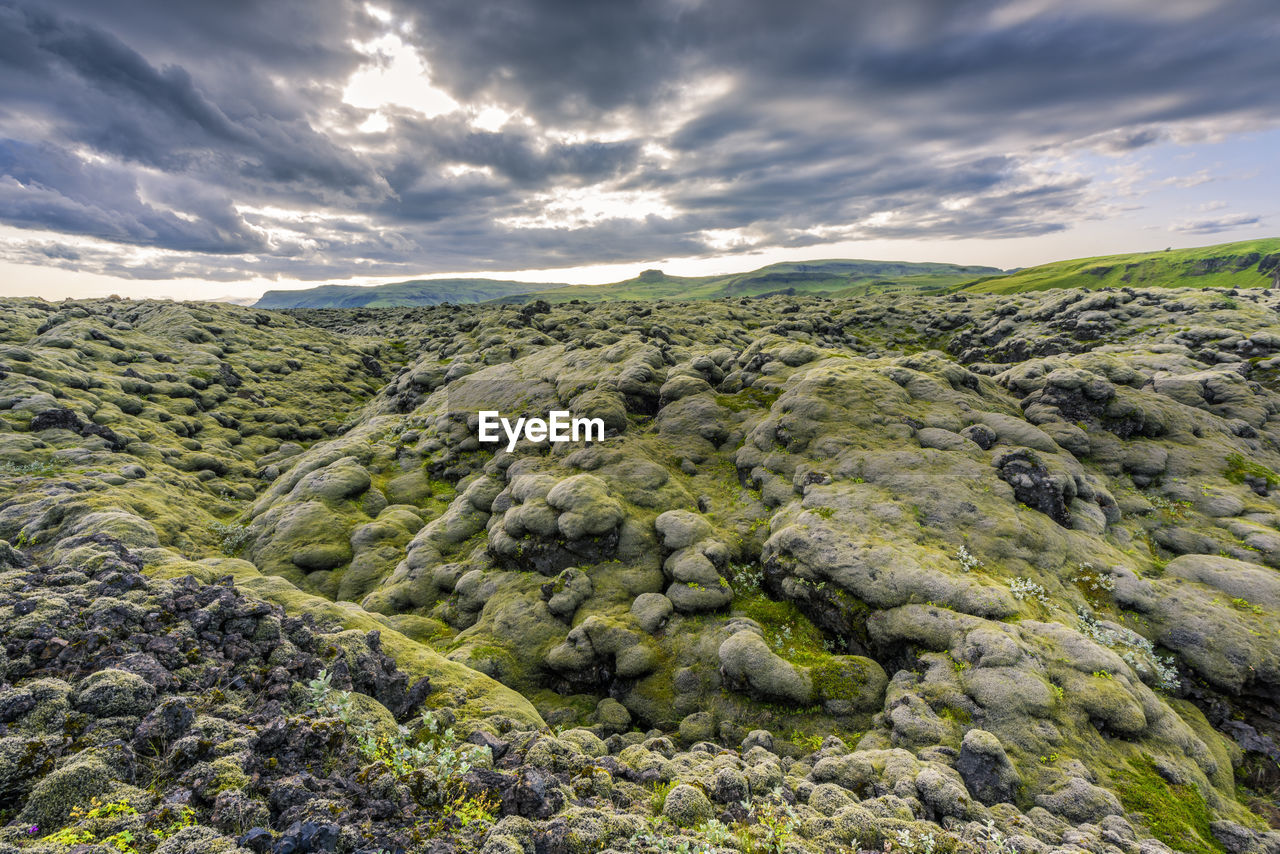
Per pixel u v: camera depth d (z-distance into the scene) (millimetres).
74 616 14625
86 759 9430
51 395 75625
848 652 35719
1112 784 23203
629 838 11375
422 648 26906
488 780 12086
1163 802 22406
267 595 26297
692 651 36969
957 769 23234
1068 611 33906
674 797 13750
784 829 13047
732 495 51781
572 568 44406
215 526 60969
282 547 56438
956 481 43406
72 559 20125
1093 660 28344
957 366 61875
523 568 47656
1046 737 25031
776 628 37938
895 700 28859
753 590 41719
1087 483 45875
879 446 49156
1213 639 32344
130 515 36031
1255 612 34062
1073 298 149000
